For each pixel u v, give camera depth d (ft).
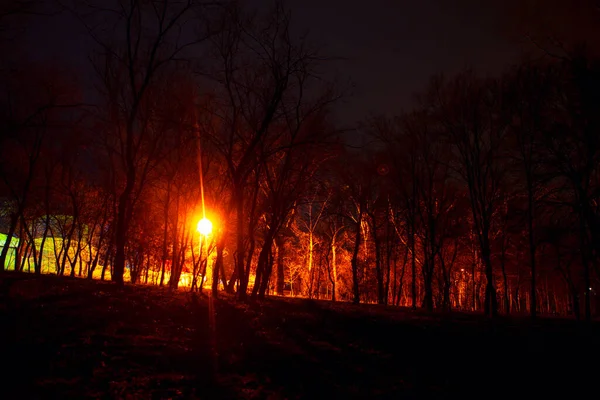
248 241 82.84
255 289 76.28
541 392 39.63
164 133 81.20
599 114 67.31
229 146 74.18
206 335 46.24
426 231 100.83
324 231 146.20
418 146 97.60
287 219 106.42
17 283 56.49
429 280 96.02
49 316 42.57
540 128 77.92
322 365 41.75
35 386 28.35
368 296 140.56
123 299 55.01
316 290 153.69
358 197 110.42
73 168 96.78
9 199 100.73
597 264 81.05
